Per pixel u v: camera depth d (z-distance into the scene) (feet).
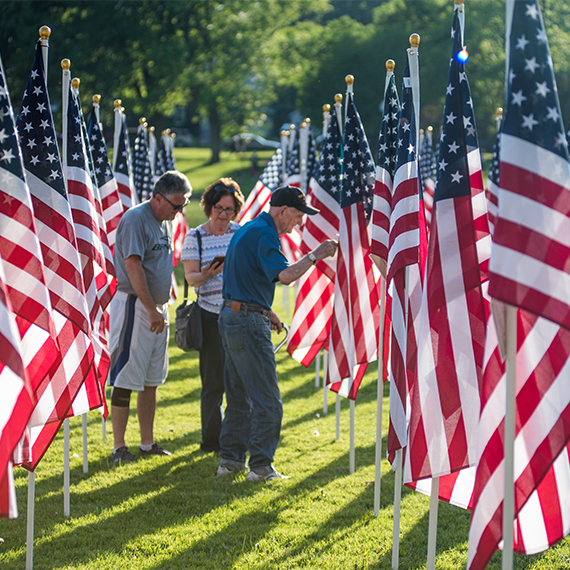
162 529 46.78
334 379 56.39
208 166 547.90
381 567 41.65
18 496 52.44
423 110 478.59
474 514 32.35
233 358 55.26
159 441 66.59
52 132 42.04
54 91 345.51
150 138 146.61
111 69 370.73
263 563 41.86
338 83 524.11
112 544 44.50
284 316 134.31
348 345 55.83
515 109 30.30
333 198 65.57
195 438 67.72
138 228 57.77
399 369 42.96
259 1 457.27
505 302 29.27
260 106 524.52
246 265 54.08
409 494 53.57
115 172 82.79
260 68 473.67
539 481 32.09
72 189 51.37
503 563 31.04
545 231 29.66
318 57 552.41
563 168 30.22
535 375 32.53
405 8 556.51
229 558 42.60
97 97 73.41
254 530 46.55
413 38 41.65
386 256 47.73
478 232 42.39
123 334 59.41
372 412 76.95
